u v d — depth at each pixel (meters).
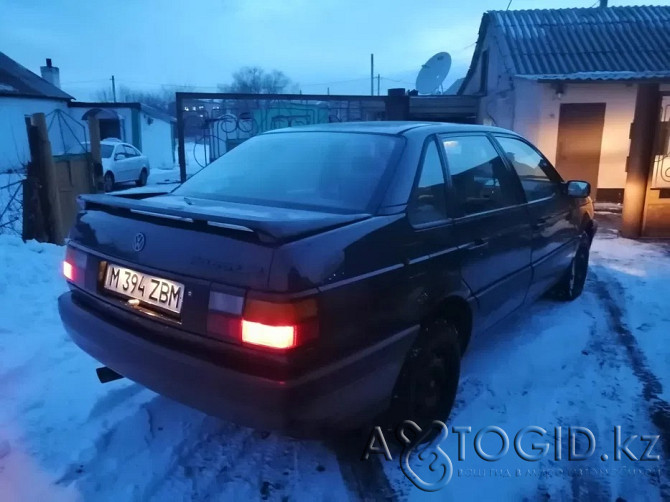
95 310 2.79
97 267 2.74
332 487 2.68
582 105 12.75
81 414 3.12
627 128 12.70
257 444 2.97
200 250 2.30
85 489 2.55
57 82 30.67
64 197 7.99
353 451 2.95
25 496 2.49
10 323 4.29
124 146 19.64
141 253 2.50
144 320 2.47
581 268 5.49
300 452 2.93
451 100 17.72
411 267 2.65
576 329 4.62
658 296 5.56
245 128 11.91
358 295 2.34
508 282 3.68
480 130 3.79
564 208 4.70
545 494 2.68
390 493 2.65
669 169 8.38
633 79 10.36
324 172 3.03
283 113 12.68
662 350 4.24
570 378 3.77
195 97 9.55
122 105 25.78
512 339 4.41
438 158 3.17
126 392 3.38
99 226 2.81
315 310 2.15
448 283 2.94
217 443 2.96
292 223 2.23
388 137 3.14
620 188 13.01
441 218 3.00
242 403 2.18
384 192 2.75
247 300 2.12
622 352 4.19
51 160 7.03
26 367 3.62
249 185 3.17
